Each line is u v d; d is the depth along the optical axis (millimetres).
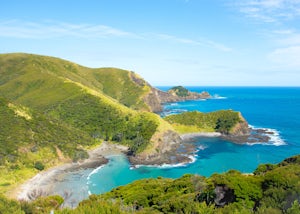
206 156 129625
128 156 131375
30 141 113000
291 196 38375
